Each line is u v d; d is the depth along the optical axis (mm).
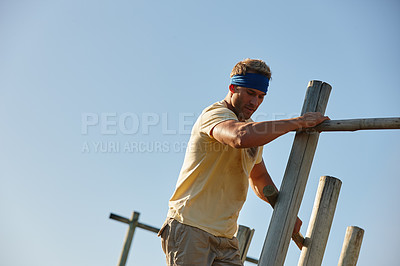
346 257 5199
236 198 4426
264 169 5027
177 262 4273
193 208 4297
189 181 4375
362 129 4090
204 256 4258
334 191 4828
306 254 4723
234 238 4484
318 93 4590
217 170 4324
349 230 5289
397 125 3887
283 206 4430
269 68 4527
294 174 4461
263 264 4355
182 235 4270
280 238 4363
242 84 4438
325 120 4309
